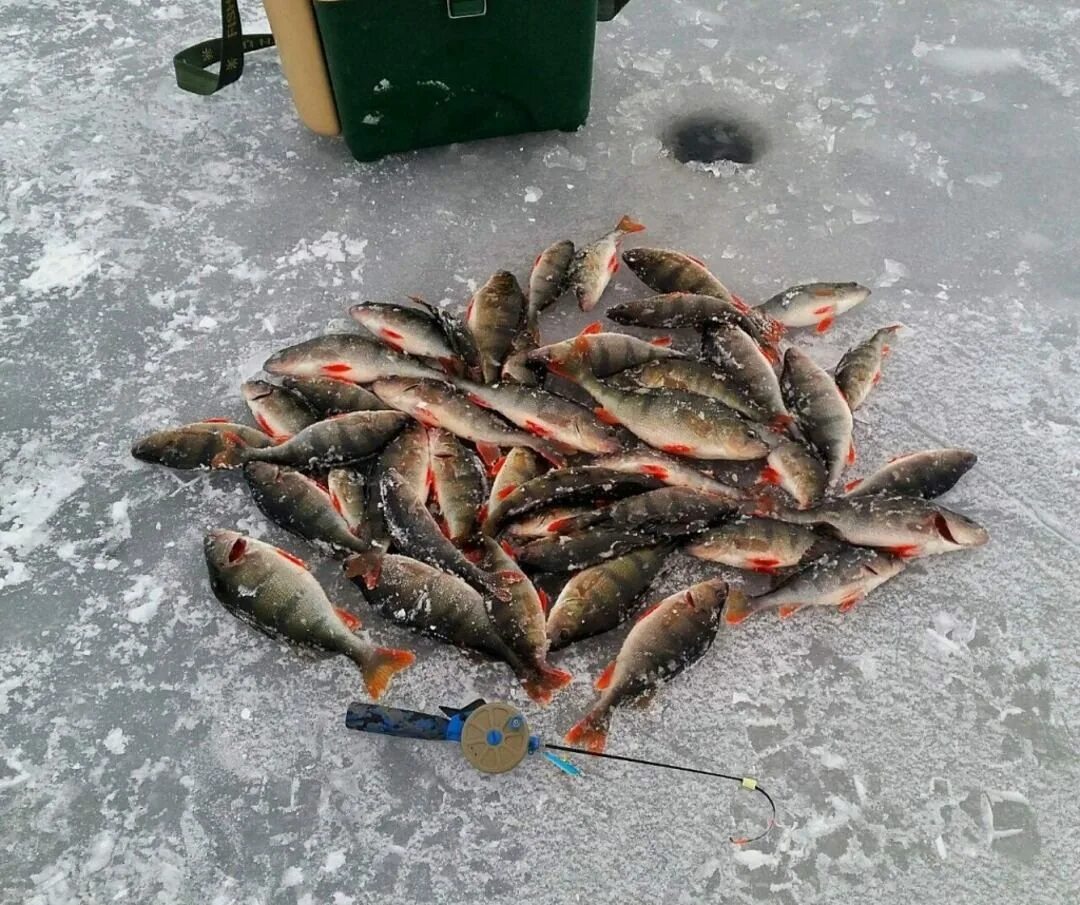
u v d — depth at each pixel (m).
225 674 0.87
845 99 1.31
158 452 0.97
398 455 0.93
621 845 0.79
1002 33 1.39
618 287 1.12
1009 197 1.21
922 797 0.81
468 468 0.94
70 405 1.03
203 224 1.17
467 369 1.01
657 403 0.95
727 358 1.00
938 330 1.08
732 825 0.80
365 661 0.85
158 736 0.84
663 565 0.89
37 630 0.89
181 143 1.25
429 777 0.82
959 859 0.79
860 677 0.86
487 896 0.77
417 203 1.19
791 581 0.87
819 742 0.83
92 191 1.20
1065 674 0.87
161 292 1.12
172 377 1.05
